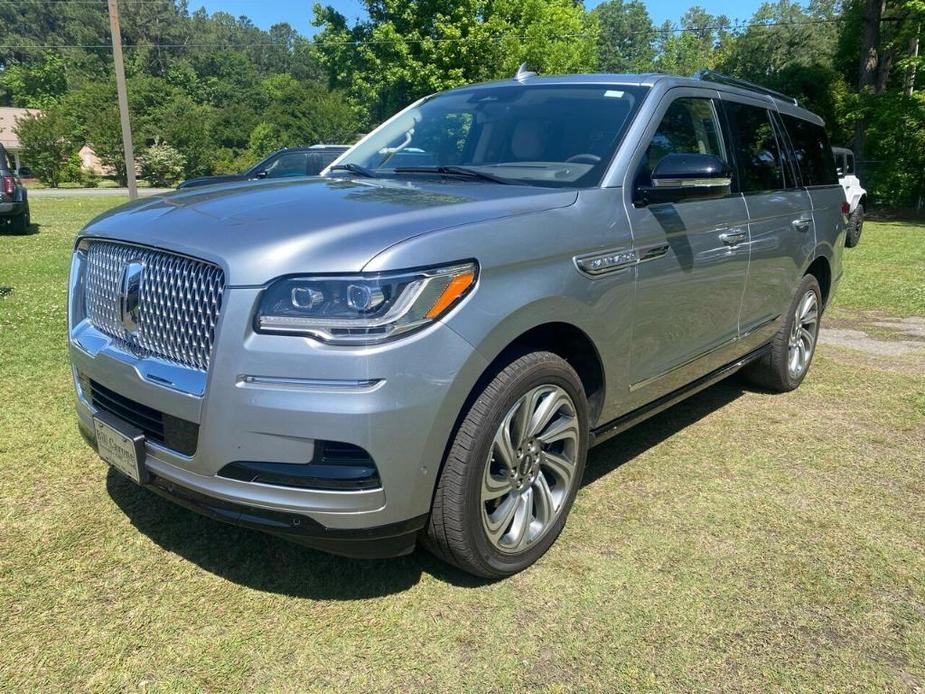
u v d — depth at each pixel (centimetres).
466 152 367
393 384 220
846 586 276
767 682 226
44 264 991
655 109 344
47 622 245
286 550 292
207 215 257
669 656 236
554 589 270
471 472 248
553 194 288
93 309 287
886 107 2225
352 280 217
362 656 233
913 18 2230
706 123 384
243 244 229
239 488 229
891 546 305
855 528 319
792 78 2744
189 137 4912
